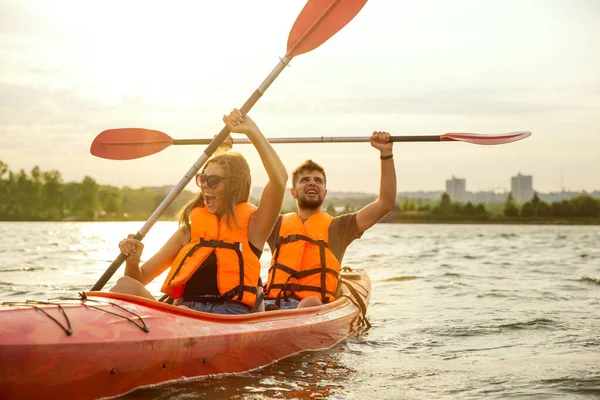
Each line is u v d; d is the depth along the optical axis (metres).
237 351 3.46
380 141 5.09
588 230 47.00
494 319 5.55
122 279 3.50
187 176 3.88
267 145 3.75
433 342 4.59
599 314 5.80
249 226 3.80
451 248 17.86
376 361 3.93
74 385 2.77
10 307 2.86
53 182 85.75
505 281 8.70
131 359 2.94
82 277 8.26
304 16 4.24
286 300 4.86
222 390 3.11
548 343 4.54
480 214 90.62
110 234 29.30
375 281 8.71
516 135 5.12
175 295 3.72
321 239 5.02
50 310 2.90
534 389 3.28
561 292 7.48
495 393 3.21
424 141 5.09
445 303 6.62
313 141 5.12
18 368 2.62
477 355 4.14
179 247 3.96
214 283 3.72
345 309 4.79
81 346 2.78
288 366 3.69
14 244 17.58
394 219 91.44
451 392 3.22
